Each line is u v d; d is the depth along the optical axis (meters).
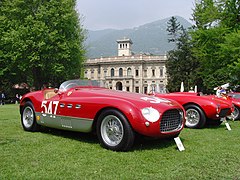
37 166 3.59
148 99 4.77
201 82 49.75
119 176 3.24
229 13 20.89
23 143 4.95
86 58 41.91
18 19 33.75
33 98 6.20
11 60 34.16
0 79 40.75
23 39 31.86
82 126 5.03
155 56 100.88
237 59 18.30
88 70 108.19
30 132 6.24
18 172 3.34
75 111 5.12
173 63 55.56
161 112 4.50
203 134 6.47
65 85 5.91
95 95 5.09
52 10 32.72
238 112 10.12
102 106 4.68
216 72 21.61
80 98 5.18
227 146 4.97
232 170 3.50
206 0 21.61
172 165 3.70
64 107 5.35
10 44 32.78
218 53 19.64
